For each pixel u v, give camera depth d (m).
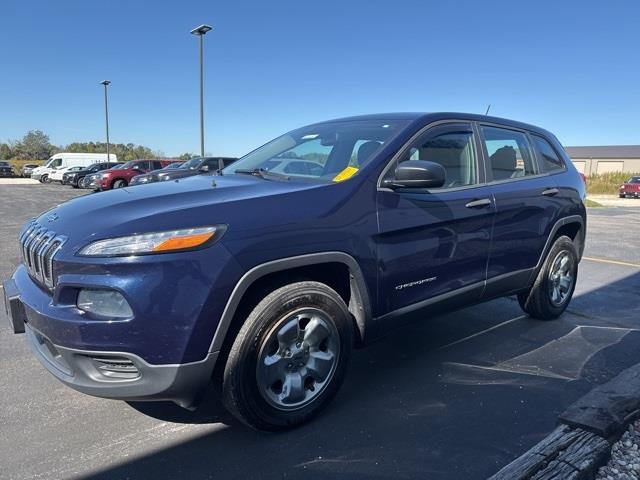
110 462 2.60
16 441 2.79
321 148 3.68
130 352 2.38
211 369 2.54
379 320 3.20
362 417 3.05
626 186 38.34
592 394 2.88
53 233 2.66
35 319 2.60
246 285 2.56
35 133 85.62
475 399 3.29
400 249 3.23
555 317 4.88
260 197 2.76
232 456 2.66
